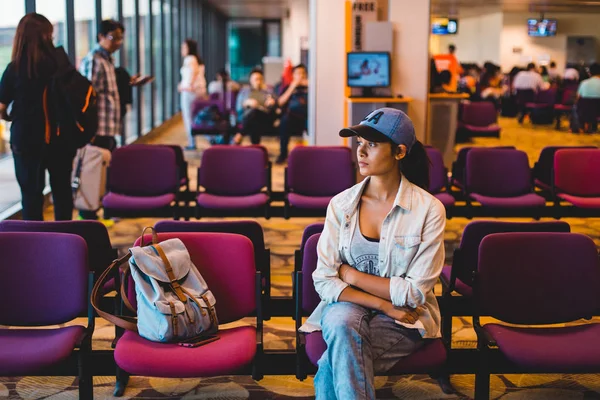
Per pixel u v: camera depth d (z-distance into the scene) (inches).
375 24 332.2
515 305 118.5
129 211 223.1
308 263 117.1
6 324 117.4
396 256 105.7
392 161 105.8
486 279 117.8
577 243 120.0
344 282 107.0
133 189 230.4
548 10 883.4
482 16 1015.0
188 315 110.0
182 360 104.0
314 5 338.0
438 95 366.9
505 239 118.6
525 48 973.2
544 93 692.7
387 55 328.8
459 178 262.1
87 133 203.9
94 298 114.5
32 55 192.2
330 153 234.8
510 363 119.8
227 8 922.7
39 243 117.7
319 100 344.8
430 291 107.7
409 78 339.3
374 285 105.0
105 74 267.3
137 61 493.4
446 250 231.0
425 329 104.7
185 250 114.9
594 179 231.3
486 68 709.9
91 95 202.1
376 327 103.5
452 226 264.5
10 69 193.0
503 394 132.0
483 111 531.8
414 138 107.5
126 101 284.5
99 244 138.1
